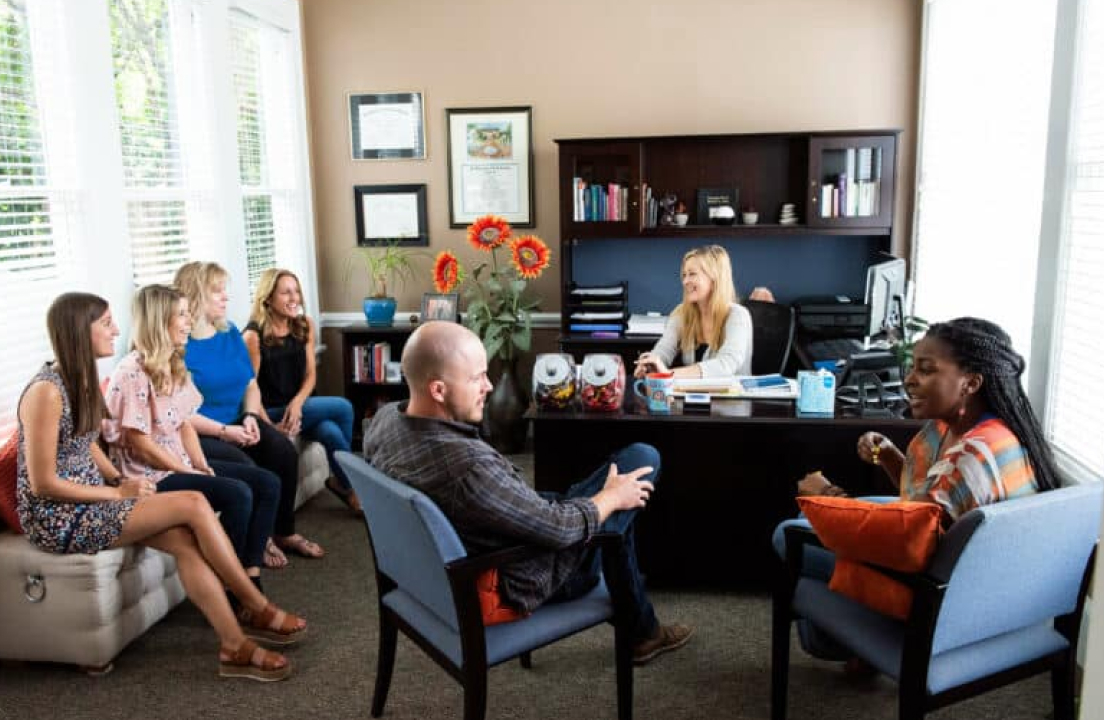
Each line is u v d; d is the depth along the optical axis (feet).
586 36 16.14
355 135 16.89
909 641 6.07
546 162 16.61
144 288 9.74
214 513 9.16
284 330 13.07
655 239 16.65
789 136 14.90
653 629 8.64
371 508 7.01
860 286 16.33
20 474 8.32
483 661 6.50
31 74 10.21
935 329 6.71
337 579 10.85
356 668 8.77
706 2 15.79
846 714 7.80
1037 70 10.59
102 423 9.17
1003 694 8.02
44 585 8.41
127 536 8.48
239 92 14.67
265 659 8.55
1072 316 9.29
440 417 6.73
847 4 15.52
